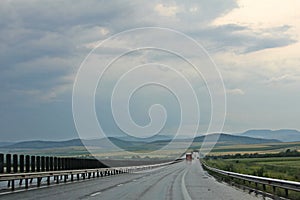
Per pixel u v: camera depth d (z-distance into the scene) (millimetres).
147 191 29953
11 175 29047
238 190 31625
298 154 159625
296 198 23031
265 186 29953
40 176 34344
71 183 39625
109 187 33938
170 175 59562
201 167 103938
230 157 175750
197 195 27094
